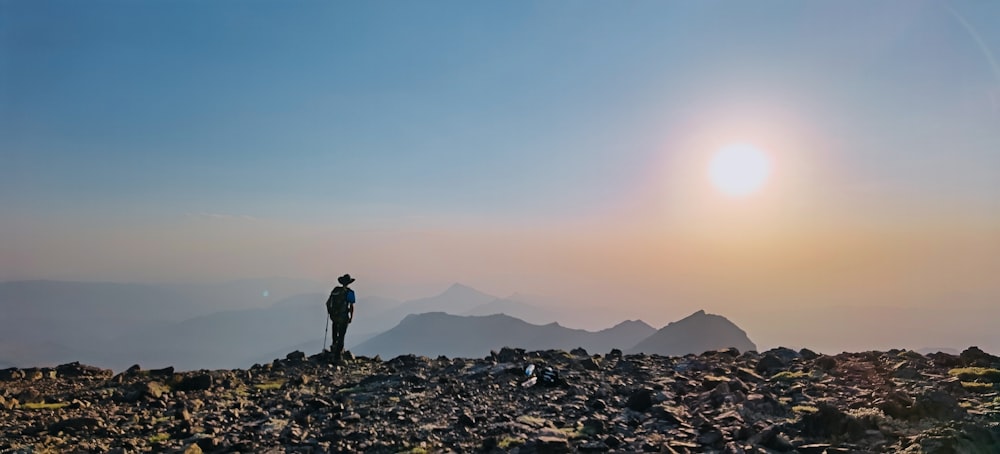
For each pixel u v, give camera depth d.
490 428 12.15
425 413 13.64
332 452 11.02
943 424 9.99
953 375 14.59
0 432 12.47
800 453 9.68
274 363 22.06
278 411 14.31
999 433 9.48
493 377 17.67
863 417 10.66
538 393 15.41
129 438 12.24
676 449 10.17
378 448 11.18
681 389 14.97
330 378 18.89
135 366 20.67
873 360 17.81
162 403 15.18
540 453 10.29
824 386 14.45
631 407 13.36
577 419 12.60
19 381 18.34
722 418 11.83
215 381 18.03
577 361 20.23
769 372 17.16
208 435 12.17
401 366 21.16
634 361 20.27
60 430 12.66
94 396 16.17
